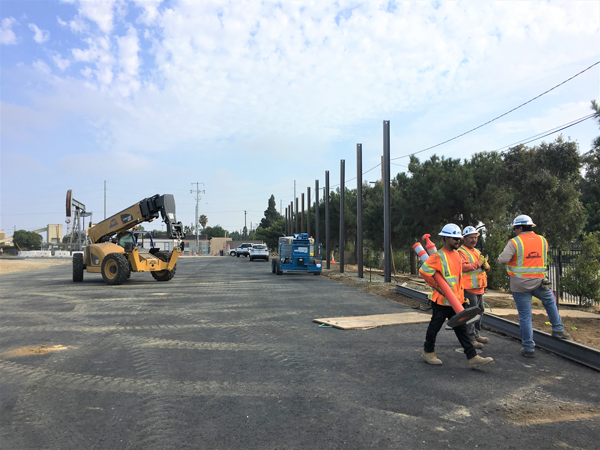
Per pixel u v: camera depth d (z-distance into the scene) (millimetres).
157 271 19297
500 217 19375
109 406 4336
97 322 8984
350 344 6980
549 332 7863
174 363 5891
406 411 4219
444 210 20453
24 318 9484
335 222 41594
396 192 24297
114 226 18266
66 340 7316
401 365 5793
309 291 15031
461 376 5324
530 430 3807
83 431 3750
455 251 5742
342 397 4598
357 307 11086
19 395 4656
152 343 7082
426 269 5602
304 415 4113
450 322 5277
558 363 5898
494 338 7461
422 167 21922
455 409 4270
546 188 17047
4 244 82000
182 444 3504
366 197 35562
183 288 16000
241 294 14047
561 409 4289
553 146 17125
